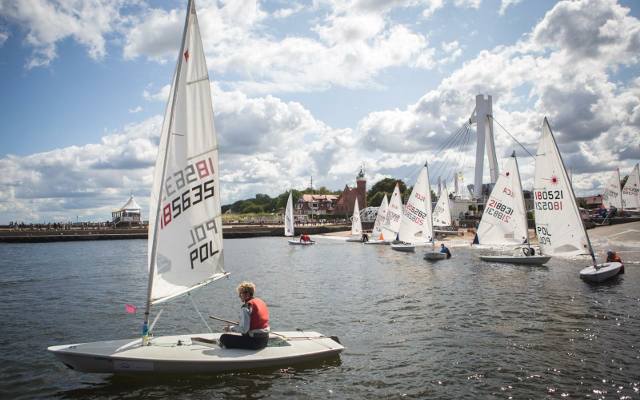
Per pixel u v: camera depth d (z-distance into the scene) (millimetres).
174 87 11805
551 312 19781
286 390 11266
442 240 70812
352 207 156500
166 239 11742
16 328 18359
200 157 12469
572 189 30984
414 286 28359
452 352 14508
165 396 10844
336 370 12719
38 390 11578
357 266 41406
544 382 11812
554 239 32375
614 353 14008
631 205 84875
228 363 11859
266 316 12656
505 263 39844
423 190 49625
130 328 18312
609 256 31125
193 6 11938
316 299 24406
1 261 49594
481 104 89875
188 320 19594
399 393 11258
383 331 17391
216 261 12953
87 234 100188
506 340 15719
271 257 52938
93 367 11352
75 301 24500
